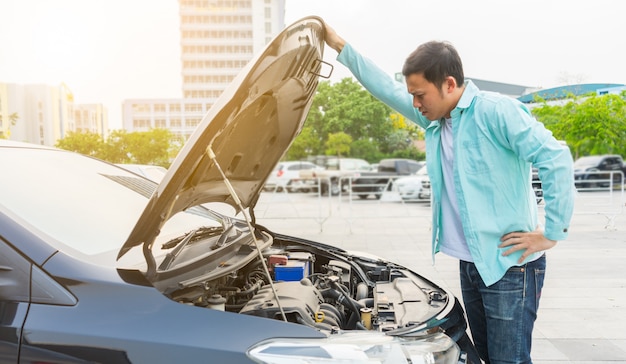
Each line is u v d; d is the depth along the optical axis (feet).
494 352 7.66
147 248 5.76
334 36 8.57
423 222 39.01
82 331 5.24
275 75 6.34
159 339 5.22
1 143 8.41
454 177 7.47
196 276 6.36
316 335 5.57
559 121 66.69
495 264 7.34
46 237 6.14
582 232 31.63
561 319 15.07
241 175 7.94
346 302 7.75
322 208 49.75
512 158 7.22
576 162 69.56
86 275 5.58
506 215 7.23
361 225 37.93
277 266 8.48
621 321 14.84
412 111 8.55
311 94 7.90
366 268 9.59
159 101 443.73
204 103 448.65
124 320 5.31
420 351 5.85
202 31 453.99
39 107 303.89
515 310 7.42
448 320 7.00
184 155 5.48
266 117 7.20
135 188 9.39
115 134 114.32
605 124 65.57
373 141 134.41
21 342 5.26
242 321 5.48
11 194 6.77
